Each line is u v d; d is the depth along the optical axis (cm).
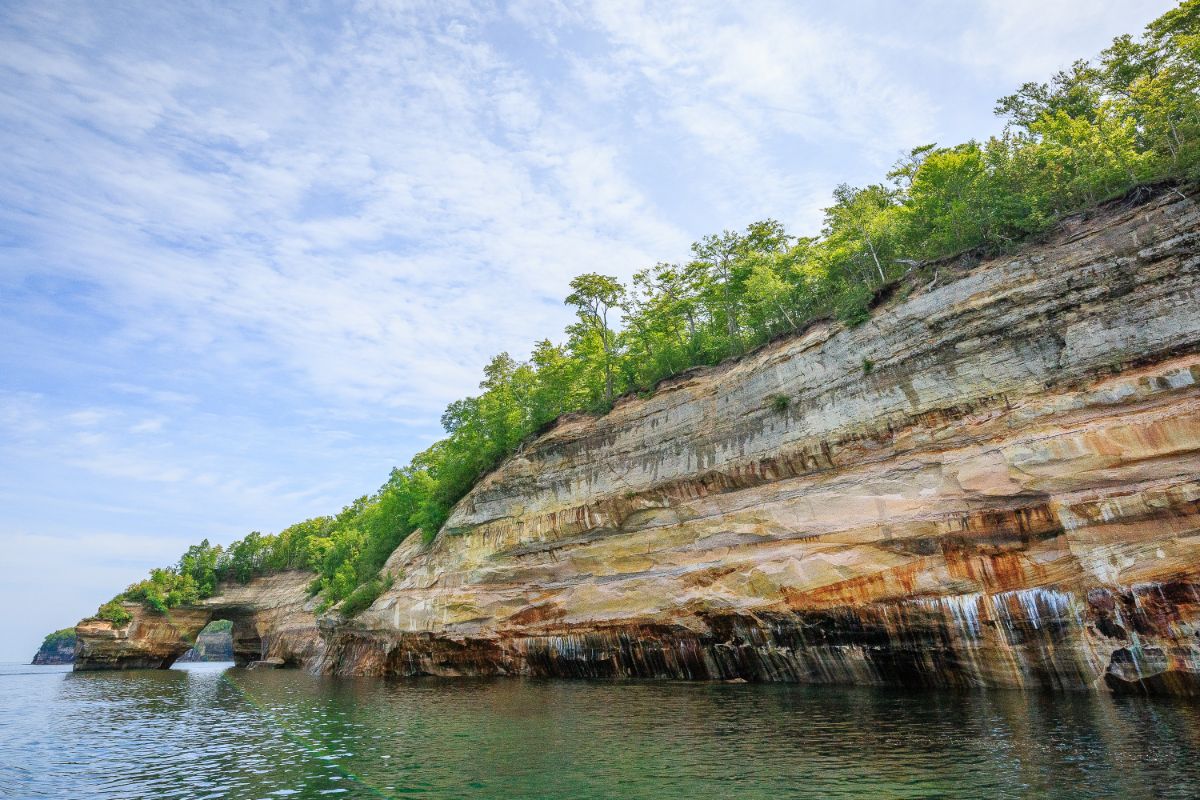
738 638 3197
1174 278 2353
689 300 5388
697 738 1811
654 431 4081
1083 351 2467
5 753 2220
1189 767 1242
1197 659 1930
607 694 2933
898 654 2619
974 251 3008
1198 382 2156
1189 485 2038
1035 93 5475
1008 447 2480
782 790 1268
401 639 5006
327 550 9688
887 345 3061
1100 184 3147
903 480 2783
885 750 1525
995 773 1282
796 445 3253
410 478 7344
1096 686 2111
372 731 2339
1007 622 2328
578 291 5791
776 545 3141
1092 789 1151
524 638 4234
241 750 2150
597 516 4056
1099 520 2197
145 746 2316
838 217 4672
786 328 4344
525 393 5912
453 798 1373
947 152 4278
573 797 1322
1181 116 3616
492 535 4706
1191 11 4656
